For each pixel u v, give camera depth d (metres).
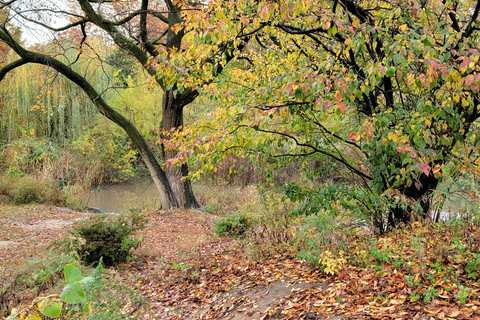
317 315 3.35
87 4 12.55
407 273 3.77
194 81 5.90
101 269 2.51
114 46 17.42
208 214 13.54
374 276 3.83
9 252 8.02
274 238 6.46
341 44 4.81
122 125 14.12
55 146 20.44
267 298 4.18
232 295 4.73
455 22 4.45
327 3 4.17
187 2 5.21
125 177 25.27
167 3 12.50
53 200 15.55
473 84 3.62
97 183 23.06
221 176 19.14
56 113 22.00
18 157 18.52
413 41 3.34
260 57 7.97
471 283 3.29
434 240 4.24
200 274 6.14
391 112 4.50
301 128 5.53
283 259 5.62
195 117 20.41
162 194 14.18
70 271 1.30
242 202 15.32
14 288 3.87
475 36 5.03
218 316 4.24
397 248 4.33
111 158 24.05
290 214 6.50
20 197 14.99
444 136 4.19
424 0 3.68
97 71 22.22
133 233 7.84
